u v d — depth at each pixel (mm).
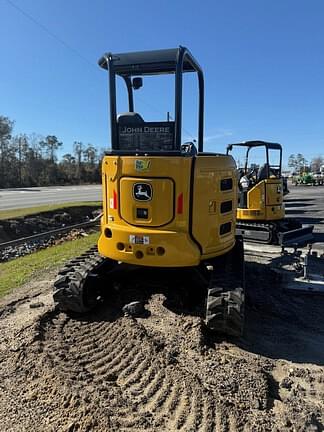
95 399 3490
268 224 11320
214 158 5000
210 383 3797
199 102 6125
